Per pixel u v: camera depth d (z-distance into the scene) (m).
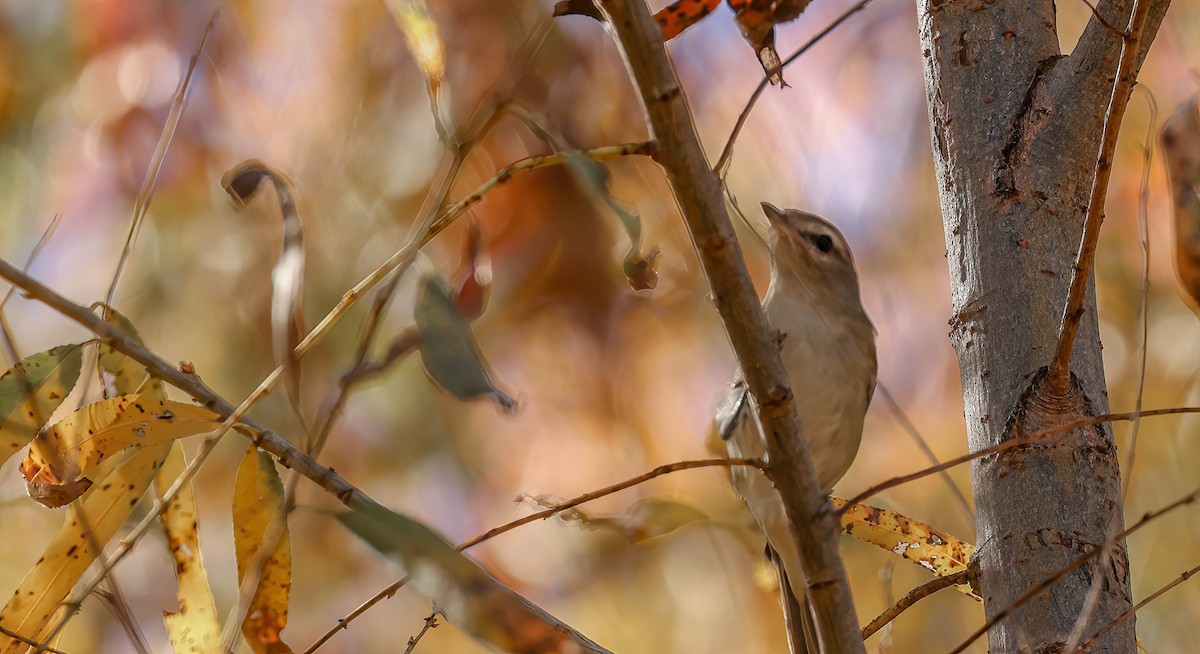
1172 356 10.73
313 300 9.77
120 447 5.42
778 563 8.09
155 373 5.07
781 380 4.27
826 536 4.27
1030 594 4.43
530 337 10.75
